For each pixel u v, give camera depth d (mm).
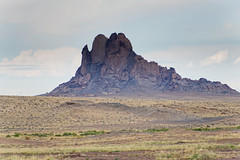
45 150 190250
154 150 178250
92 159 150500
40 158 154500
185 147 183750
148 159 147375
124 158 152250
